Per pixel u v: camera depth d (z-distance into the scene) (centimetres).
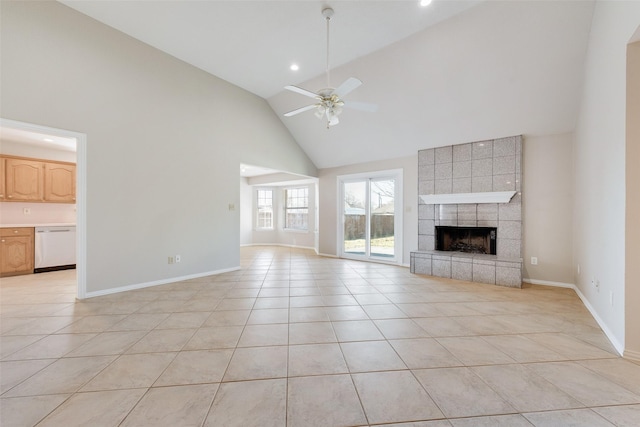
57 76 305
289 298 346
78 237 329
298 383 172
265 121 567
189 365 192
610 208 236
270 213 945
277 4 300
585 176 327
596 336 239
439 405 152
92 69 332
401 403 154
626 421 140
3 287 386
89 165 332
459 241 501
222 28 344
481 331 250
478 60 350
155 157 396
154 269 399
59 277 447
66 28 311
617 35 216
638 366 191
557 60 324
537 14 291
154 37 367
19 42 281
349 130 552
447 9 304
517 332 248
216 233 480
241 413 146
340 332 247
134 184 374
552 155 405
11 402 153
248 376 179
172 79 412
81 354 205
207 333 243
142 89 379
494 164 443
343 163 660
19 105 281
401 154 562
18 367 188
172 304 319
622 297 207
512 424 139
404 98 438
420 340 232
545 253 412
